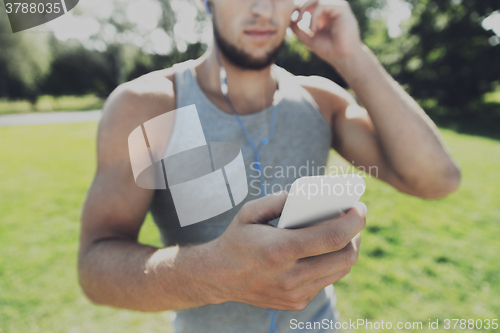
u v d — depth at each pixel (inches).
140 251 25.6
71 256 122.1
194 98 31.7
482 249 120.4
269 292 21.0
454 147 314.0
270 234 18.9
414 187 37.1
